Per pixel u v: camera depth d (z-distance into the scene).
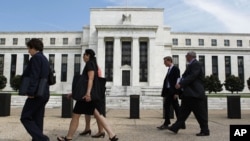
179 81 8.27
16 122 10.69
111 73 55.94
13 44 66.00
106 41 56.91
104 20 58.91
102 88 6.55
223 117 14.39
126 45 57.00
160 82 55.94
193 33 67.12
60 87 63.12
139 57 56.09
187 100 7.83
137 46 55.41
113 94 45.44
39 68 5.59
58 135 7.60
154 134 7.90
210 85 51.03
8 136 7.32
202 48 66.25
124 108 24.31
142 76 56.06
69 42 65.19
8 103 13.80
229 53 66.56
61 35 65.56
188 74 7.88
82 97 6.30
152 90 46.66
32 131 5.57
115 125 10.10
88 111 6.46
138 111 13.41
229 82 52.22
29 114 5.62
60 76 63.84
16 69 64.88
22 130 8.43
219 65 66.06
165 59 9.52
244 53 66.69
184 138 7.26
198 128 9.38
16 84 45.88
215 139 7.12
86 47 60.56
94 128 9.12
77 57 64.44
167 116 9.08
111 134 6.51
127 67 55.81
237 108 13.65
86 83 6.38
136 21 58.66
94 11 59.19
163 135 7.73
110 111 19.75
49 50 64.88
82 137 7.30
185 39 66.88
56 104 24.66
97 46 55.94
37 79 5.55
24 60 65.44
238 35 67.69
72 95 6.42
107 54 56.62
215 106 24.19
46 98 5.77
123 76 55.88
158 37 57.66
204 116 7.75
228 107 13.80
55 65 64.25
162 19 58.53
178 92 8.99
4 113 13.43
